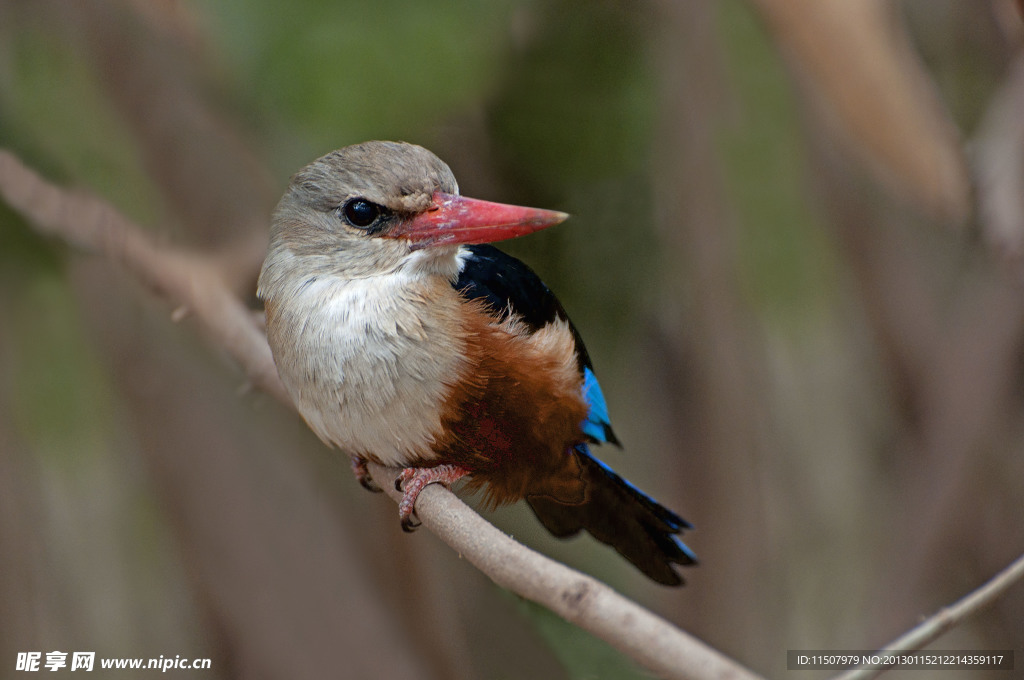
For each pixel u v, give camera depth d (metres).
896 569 3.28
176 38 3.16
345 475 3.22
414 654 3.21
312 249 3.16
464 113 3.19
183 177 3.17
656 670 3.04
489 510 3.17
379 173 3.15
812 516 3.30
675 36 3.21
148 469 3.21
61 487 3.22
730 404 3.25
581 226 3.22
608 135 3.21
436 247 3.15
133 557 3.24
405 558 3.21
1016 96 3.18
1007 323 3.27
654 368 3.26
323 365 3.15
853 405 3.29
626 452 3.28
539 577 3.06
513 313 3.15
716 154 3.21
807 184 3.23
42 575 3.23
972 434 3.27
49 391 3.20
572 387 3.16
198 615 3.21
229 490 3.20
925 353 3.27
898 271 3.27
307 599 3.21
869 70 3.15
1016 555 3.28
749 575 3.28
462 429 3.15
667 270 3.23
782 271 3.23
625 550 3.19
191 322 3.19
